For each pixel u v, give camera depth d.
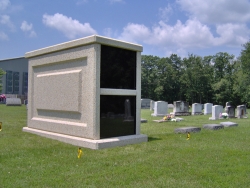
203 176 4.73
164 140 8.40
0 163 5.41
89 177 4.57
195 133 10.08
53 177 4.54
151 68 67.25
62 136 8.03
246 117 21.23
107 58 7.50
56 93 8.70
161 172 4.89
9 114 19.06
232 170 5.09
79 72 7.73
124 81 7.95
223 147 7.32
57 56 8.66
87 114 7.49
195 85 59.69
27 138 8.50
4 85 56.00
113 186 4.16
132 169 5.04
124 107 7.95
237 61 56.06
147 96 64.12
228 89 54.50
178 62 68.31
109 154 6.29
